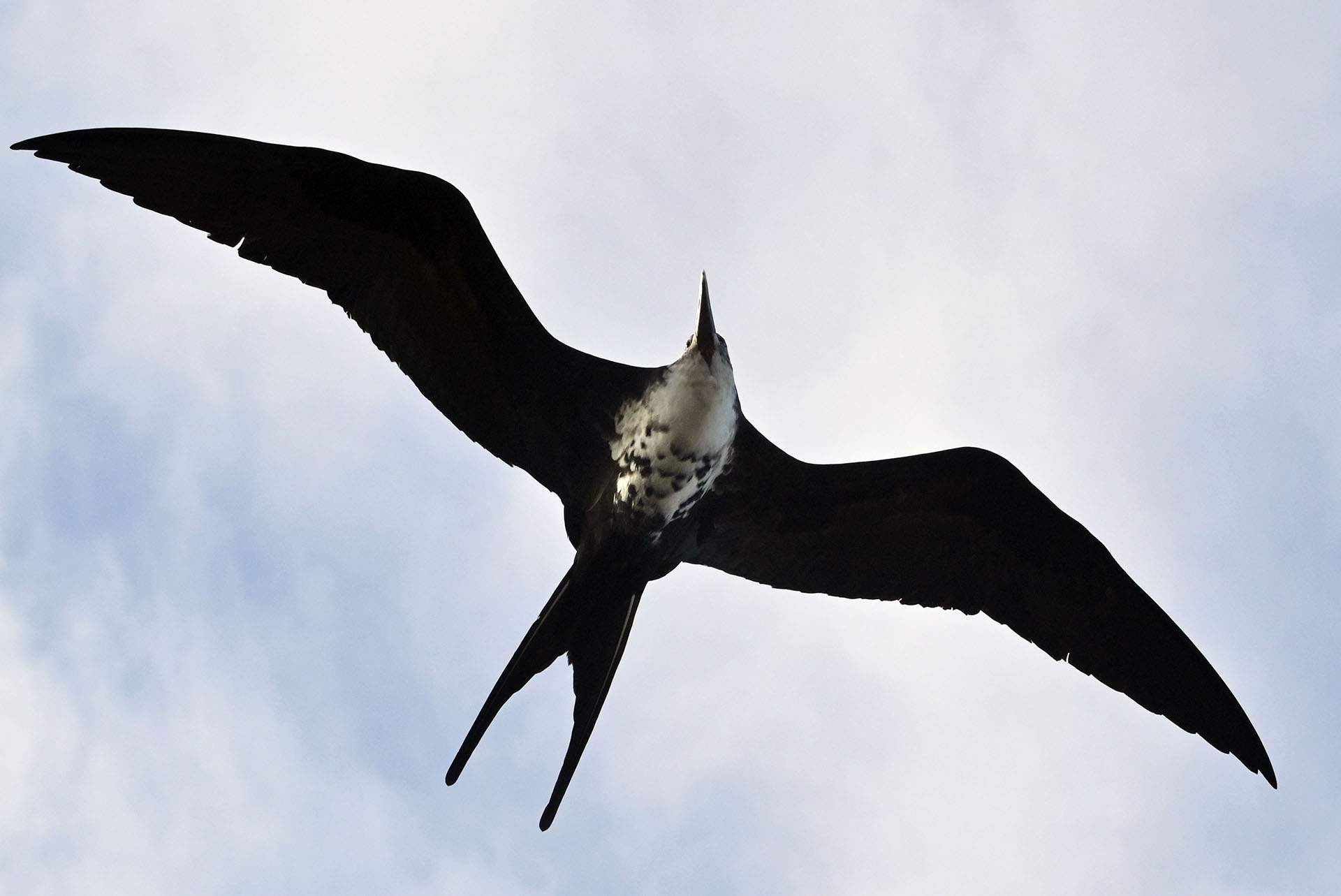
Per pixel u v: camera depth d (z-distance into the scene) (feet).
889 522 48.14
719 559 47.57
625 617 44.27
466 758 40.68
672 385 43.91
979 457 47.34
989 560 48.57
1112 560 47.80
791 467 46.62
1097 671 48.24
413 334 44.42
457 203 42.88
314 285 43.24
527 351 44.98
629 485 44.47
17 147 40.27
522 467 45.70
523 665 42.27
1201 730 47.91
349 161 42.11
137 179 41.45
